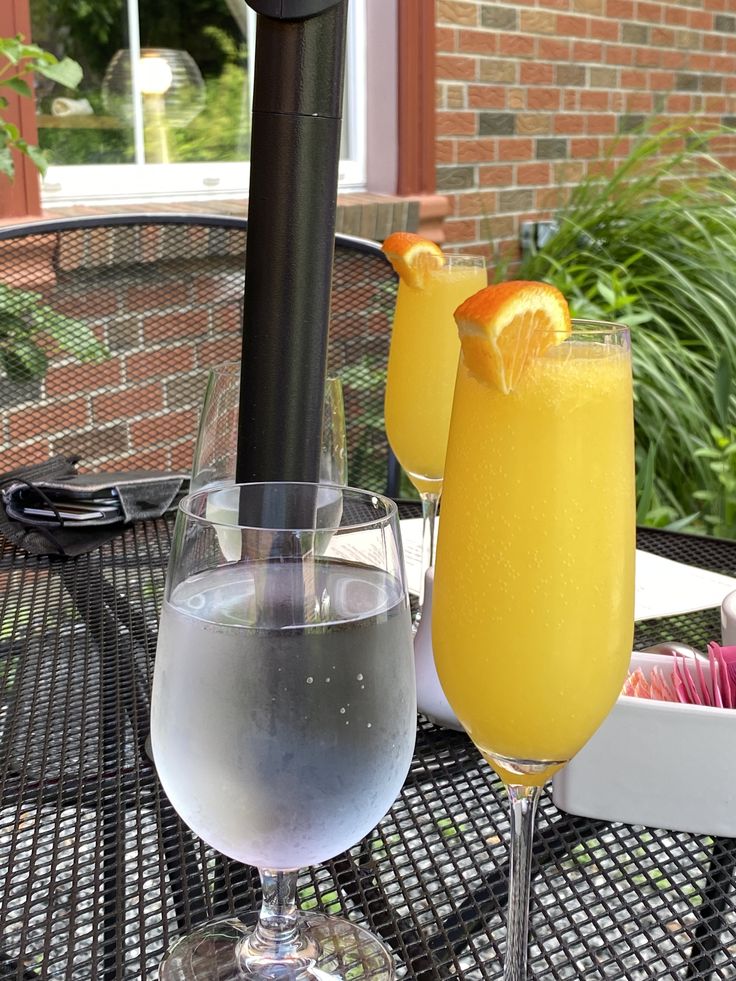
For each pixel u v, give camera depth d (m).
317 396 0.36
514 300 0.28
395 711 0.31
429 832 0.41
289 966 0.32
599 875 0.39
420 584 0.62
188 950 0.33
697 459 1.73
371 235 2.12
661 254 2.05
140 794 0.42
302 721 0.29
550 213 2.60
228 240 1.08
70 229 1.01
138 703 0.49
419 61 2.17
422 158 2.22
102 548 0.69
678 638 0.56
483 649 0.29
